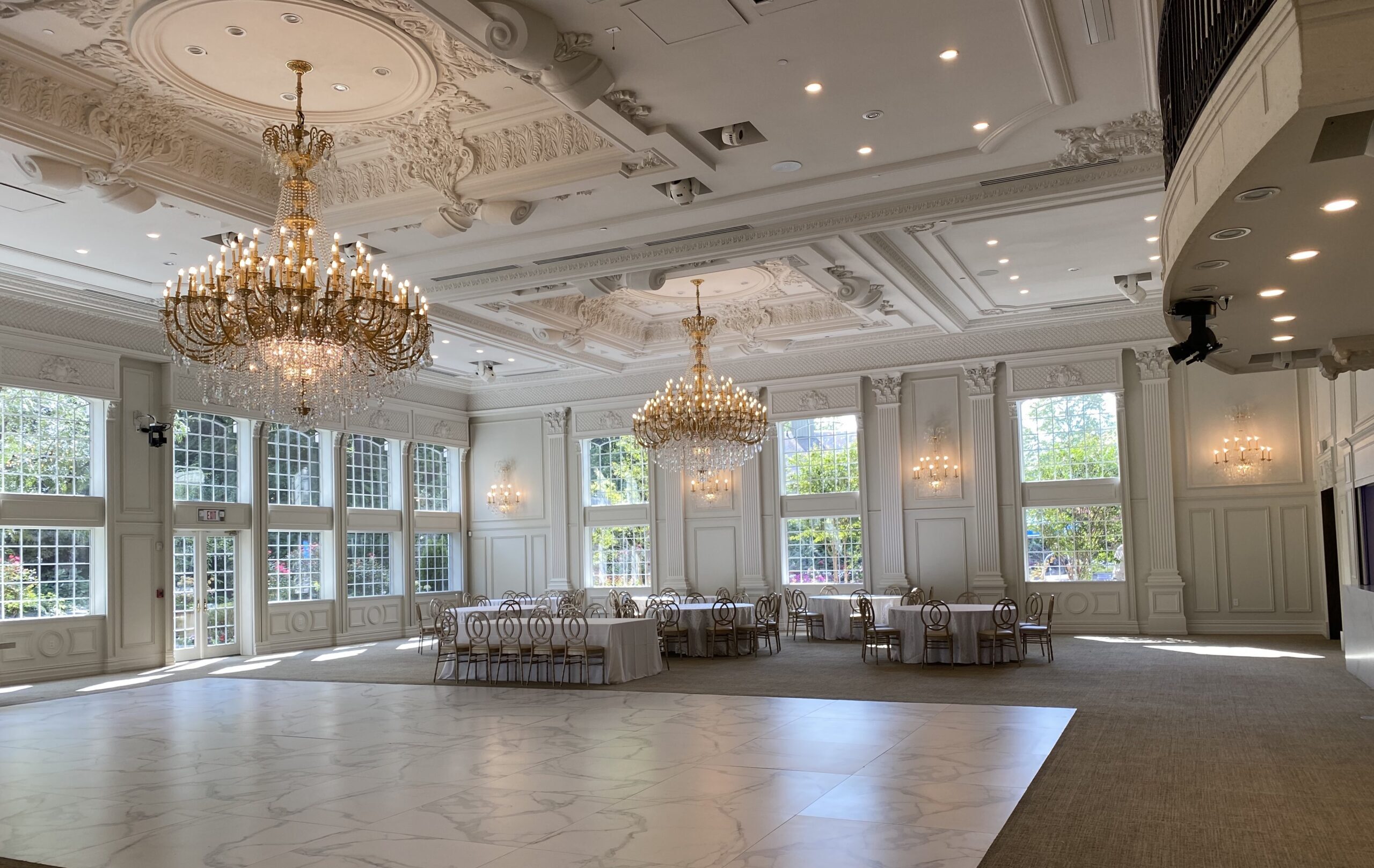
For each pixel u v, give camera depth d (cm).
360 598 1730
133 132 814
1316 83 277
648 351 1722
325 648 1627
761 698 977
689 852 496
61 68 733
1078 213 1059
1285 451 1448
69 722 934
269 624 1547
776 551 1728
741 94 734
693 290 1470
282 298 749
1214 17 360
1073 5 622
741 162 855
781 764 681
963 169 880
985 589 1569
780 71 701
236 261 767
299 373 803
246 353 806
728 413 1317
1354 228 401
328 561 1678
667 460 1405
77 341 1288
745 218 990
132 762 751
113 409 1338
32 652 1230
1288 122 290
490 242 1046
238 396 856
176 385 1409
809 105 755
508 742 789
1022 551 1566
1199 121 380
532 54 625
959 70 707
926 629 1194
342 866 487
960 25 648
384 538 1814
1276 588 1441
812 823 540
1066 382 1552
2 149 772
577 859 489
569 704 978
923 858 478
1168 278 479
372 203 948
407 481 1850
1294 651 1229
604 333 1600
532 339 1580
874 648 1262
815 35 654
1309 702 867
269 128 764
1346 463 1214
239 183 927
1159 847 484
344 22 680
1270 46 303
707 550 1780
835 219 985
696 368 1398
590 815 568
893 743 741
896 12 629
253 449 1540
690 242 1056
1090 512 1548
